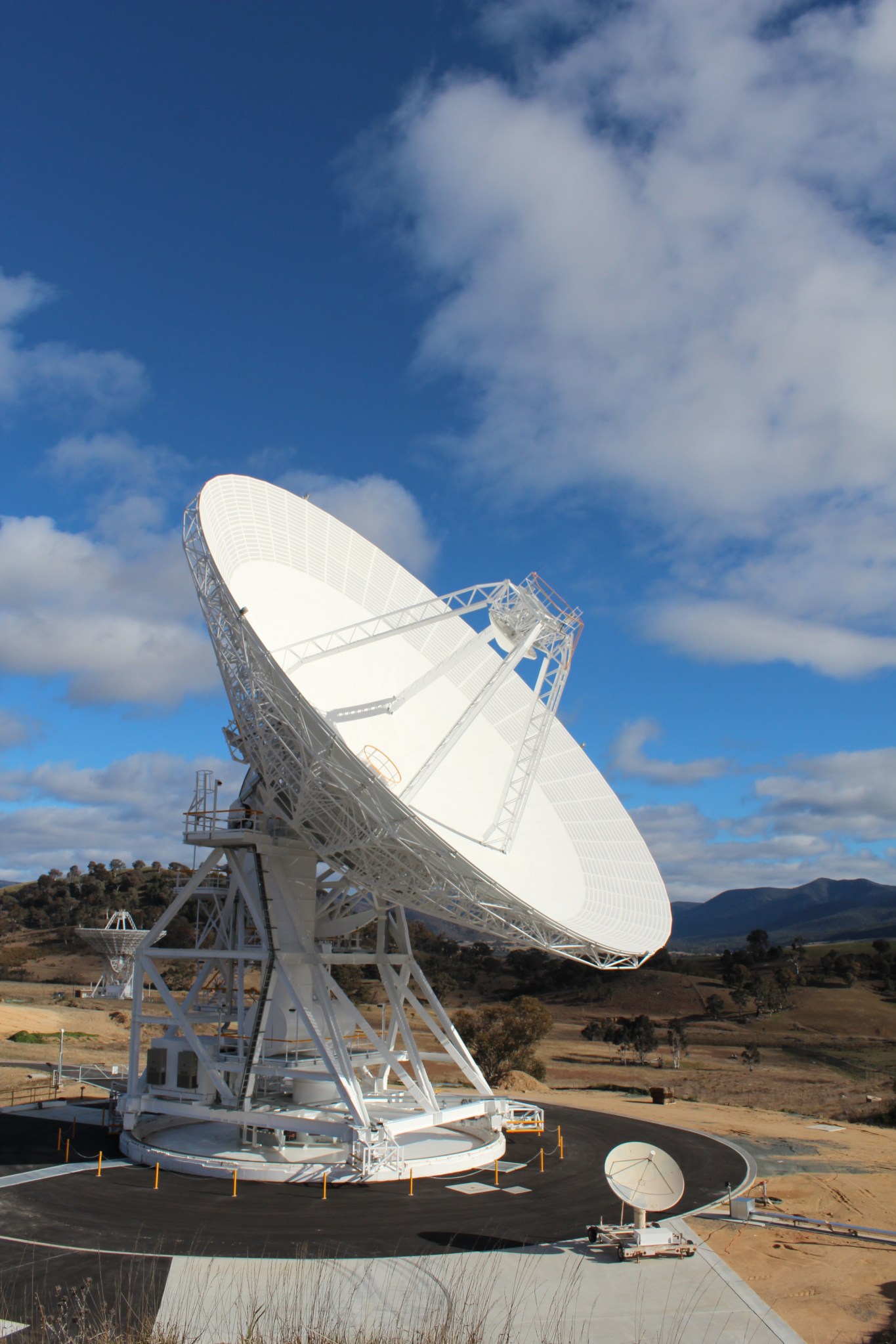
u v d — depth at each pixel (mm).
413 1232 28422
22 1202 30703
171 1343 19516
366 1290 23672
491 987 165625
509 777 34500
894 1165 40062
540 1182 35125
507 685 45625
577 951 32062
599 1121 50250
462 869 28969
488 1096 41250
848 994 157625
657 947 35062
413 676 42062
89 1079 58812
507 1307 22953
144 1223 28578
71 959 158125
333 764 29531
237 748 36000
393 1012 41188
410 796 32312
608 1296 23766
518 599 36125
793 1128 49688
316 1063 37625
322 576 40250
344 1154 36375
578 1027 132875
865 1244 28344
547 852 38844
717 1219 30828
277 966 37125
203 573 32312
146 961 39688
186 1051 39219
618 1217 30625
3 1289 23156
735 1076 88562
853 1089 77625
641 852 40906
